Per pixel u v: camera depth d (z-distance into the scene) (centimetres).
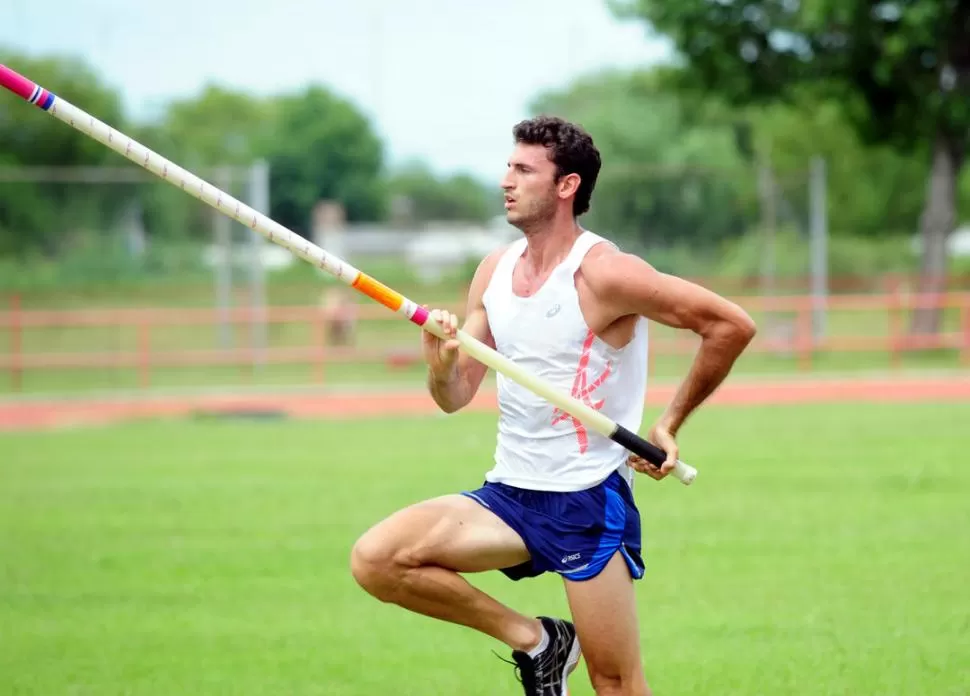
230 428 5025
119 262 8262
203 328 8594
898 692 1775
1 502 3400
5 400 6019
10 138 11981
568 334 1452
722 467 3803
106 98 14188
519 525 1482
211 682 1880
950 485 3419
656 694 1788
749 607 2248
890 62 7456
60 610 2305
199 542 2864
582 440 1466
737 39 7912
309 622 2223
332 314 6875
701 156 14600
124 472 3909
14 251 8181
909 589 2345
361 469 3875
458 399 1554
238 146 18750
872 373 6738
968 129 7956
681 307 1408
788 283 8294
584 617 1467
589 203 1480
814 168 7688
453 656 2023
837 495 3303
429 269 13375
